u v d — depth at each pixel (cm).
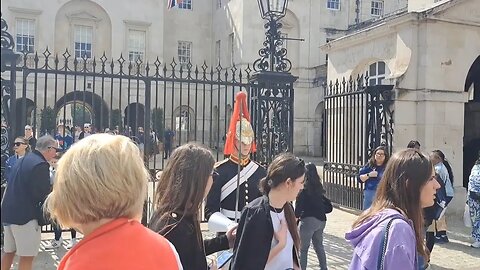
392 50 1178
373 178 834
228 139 475
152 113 2528
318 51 3306
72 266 156
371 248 251
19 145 713
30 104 2441
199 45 3603
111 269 156
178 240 284
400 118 1091
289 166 340
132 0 3173
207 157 304
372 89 1115
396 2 3556
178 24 3547
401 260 239
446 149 1105
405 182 266
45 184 573
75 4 3047
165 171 305
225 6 3400
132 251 163
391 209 263
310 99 3212
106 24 3127
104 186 160
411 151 278
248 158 480
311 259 781
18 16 2905
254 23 3139
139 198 172
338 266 741
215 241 369
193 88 2769
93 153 164
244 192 460
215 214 420
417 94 1105
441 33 1108
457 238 935
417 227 264
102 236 162
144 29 3206
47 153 589
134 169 170
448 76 1113
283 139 824
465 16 1120
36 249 585
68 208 162
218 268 365
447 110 1106
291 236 351
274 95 827
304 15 3288
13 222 571
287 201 348
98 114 2528
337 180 1238
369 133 1120
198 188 295
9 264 597
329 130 1284
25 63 763
